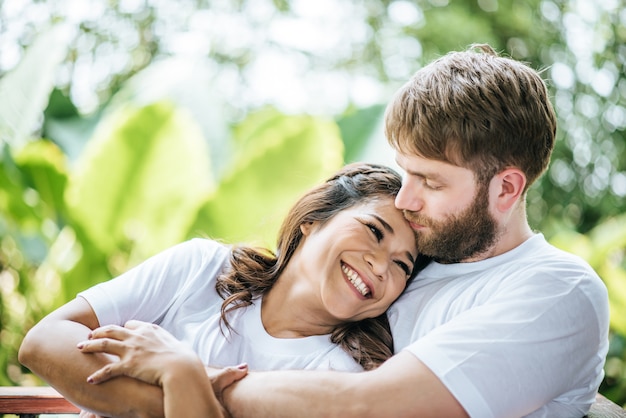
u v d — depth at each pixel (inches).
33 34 162.9
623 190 181.3
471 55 53.1
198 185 117.0
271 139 111.6
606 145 182.1
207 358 54.7
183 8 192.2
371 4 204.1
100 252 120.8
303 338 55.6
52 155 120.3
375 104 130.0
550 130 53.1
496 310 48.1
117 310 55.4
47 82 119.4
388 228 54.6
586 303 49.2
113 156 114.0
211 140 129.6
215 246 61.2
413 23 200.4
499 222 52.9
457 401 45.1
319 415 45.6
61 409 56.7
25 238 124.7
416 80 52.6
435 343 46.6
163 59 189.2
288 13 203.0
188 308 57.6
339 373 46.9
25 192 123.1
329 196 58.1
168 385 47.0
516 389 46.1
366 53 204.4
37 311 125.7
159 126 112.8
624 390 123.0
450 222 52.2
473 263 54.3
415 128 50.8
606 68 183.2
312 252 55.8
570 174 183.3
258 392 47.8
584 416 52.3
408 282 58.2
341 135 128.3
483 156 50.6
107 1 179.2
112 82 180.2
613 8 184.1
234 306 57.0
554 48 189.3
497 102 50.1
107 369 48.6
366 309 55.0
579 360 48.8
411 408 44.9
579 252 128.9
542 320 47.6
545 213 182.4
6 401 56.1
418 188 52.7
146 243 120.9
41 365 50.8
